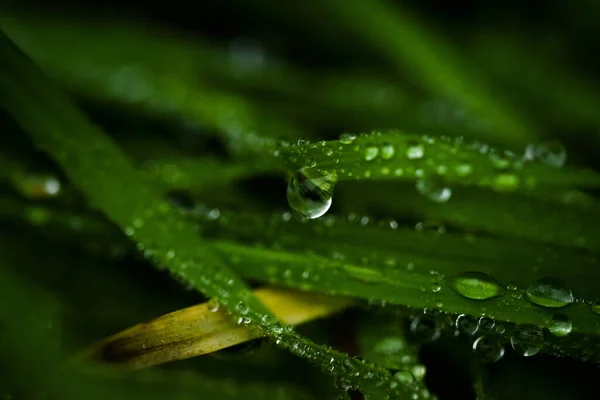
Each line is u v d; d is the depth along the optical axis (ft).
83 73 0.58
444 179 0.50
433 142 0.47
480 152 0.48
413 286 0.45
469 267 0.47
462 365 0.48
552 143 0.52
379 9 0.61
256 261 0.47
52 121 0.49
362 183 0.52
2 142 0.54
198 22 0.65
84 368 0.46
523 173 0.48
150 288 0.51
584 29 0.63
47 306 0.49
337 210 0.53
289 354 0.49
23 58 0.49
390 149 0.47
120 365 0.46
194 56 0.61
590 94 0.60
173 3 0.64
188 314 0.45
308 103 0.60
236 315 0.45
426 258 0.47
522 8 0.65
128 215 0.47
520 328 0.45
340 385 0.44
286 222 0.48
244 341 0.45
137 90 0.58
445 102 0.59
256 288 0.47
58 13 0.60
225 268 0.46
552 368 0.49
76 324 0.50
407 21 0.61
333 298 0.47
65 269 0.51
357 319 0.47
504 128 0.57
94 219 0.51
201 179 0.53
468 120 0.58
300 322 0.47
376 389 0.44
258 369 0.49
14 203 0.51
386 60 0.63
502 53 0.63
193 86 0.58
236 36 0.65
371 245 0.47
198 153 0.56
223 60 0.61
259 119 0.57
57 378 0.46
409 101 0.60
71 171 0.48
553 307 0.44
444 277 0.45
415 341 0.47
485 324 0.45
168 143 0.57
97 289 0.51
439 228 0.48
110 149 0.48
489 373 0.48
